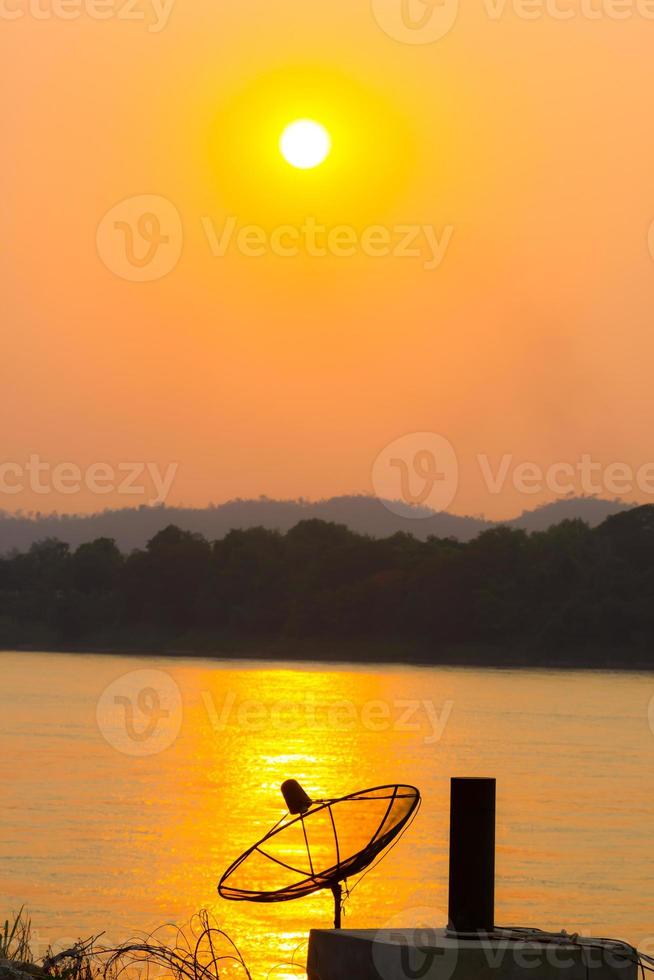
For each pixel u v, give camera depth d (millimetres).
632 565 186625
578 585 187750
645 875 59594
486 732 130375
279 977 28922
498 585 193875
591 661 186625
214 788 89562
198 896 49188
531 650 193250
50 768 99625
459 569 197250
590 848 66938
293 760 109188
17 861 58219
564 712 147625
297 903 45312
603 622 184875
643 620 183375
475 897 10984
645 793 90250
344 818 12289
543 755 113062
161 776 95750
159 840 65750
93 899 48031
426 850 62844
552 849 66438
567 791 90938
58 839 65500
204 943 25766
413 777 98250
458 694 165750
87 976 15328
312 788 90188
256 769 102625
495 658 191875
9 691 169625
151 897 48688
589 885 57062
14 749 112625
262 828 71750
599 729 133375
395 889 50969
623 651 185250
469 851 11016
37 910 45969
